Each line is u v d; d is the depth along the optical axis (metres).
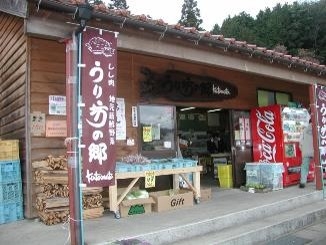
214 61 7.28
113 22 5.46
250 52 7.55
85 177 4.71
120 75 7.64
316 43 40.56
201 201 7.80
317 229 7.07
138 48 6.09
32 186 6.40
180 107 9.09
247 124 10.34
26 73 6.50
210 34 6.67
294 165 9.98
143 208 6.73
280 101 11.54
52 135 6.65
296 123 10.23
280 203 7.59
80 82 4.72
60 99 6.79
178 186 8.15
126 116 7.68
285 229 6.75
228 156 11.19
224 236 5.80
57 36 5.13
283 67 8.77
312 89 9.08
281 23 42.03
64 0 4.71
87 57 4.78
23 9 5.03
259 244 6.10
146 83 8.04
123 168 6.44
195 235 5.79
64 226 5.82
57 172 6.14
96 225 5.81
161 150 8.20
